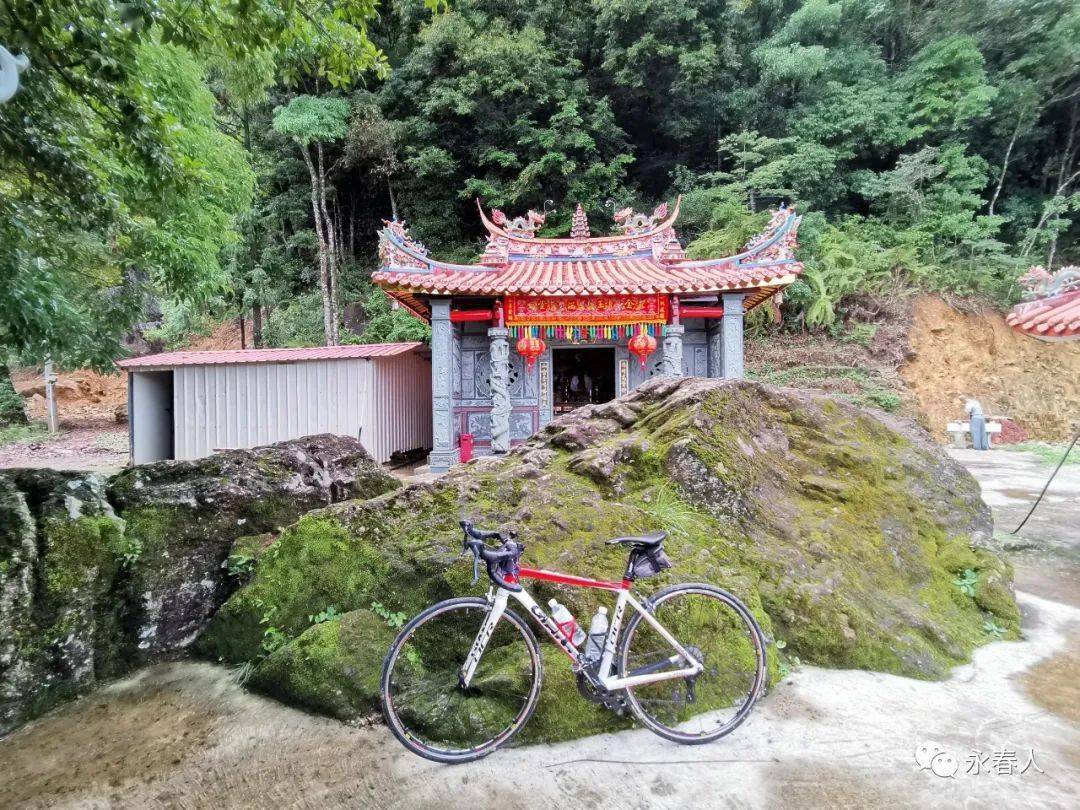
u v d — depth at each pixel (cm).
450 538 322
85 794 220
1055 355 1659
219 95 1794
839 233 1759
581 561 304
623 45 1906
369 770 231
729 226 1678
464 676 251
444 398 1017
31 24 289
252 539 373
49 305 480
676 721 255
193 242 838
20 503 304
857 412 485
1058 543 584
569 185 1909
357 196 2297
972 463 1177
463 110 1773
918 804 204
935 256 1761
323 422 1037
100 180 424
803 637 308
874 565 361
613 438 427
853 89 1964
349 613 302
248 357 1058
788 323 1759
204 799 218
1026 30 1880
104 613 318
